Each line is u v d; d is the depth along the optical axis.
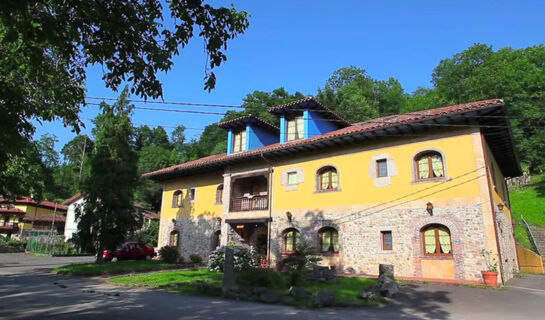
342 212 16.72
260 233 21.23
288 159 19.52
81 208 21.41
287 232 18.78
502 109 12.76
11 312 8.05
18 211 46.09
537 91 39.66
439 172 14.59
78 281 14.80
